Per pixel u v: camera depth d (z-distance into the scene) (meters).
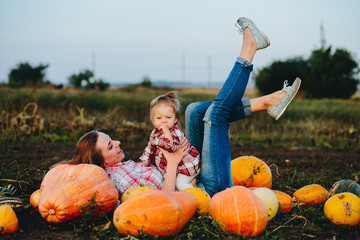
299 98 24.94
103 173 3.34
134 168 3.85
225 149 3.92
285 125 11.05
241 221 3.02
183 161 3.86
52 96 14.09
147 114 12.81
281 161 7.00
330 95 30.69
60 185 3.12
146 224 2.90
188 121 4.24
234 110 4.07
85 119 9.53
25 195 3.86
